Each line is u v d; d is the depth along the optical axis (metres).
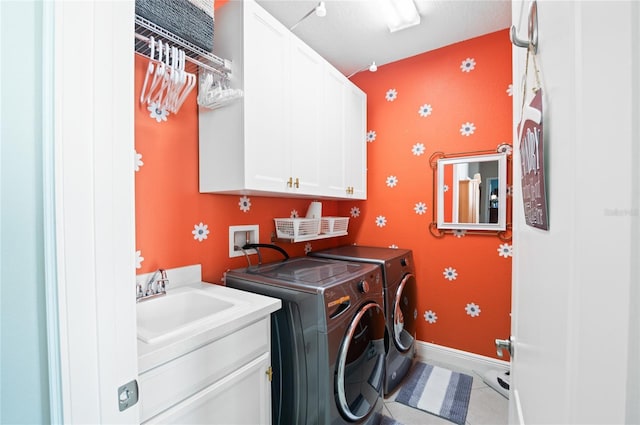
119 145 0.57
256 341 1.16
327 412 1.21
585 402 0.28
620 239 0.23
